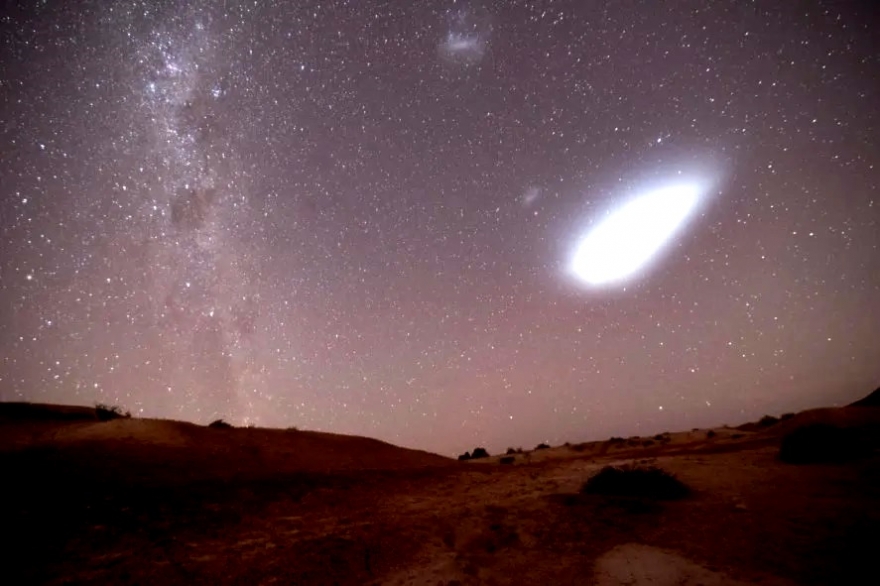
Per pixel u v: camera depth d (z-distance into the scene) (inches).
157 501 310.2
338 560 225.3
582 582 181.6
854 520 207.3
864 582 154.2
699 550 198.4
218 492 340.8
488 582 192.7
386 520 290.8
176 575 208.7
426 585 194.9
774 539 198.7
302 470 476.7
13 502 289.0
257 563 221.3
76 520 268.5
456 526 272.4
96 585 199.8
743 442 609.9
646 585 171.9
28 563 218.8
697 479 332.5
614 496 299.0
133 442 470.9
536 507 293.7
